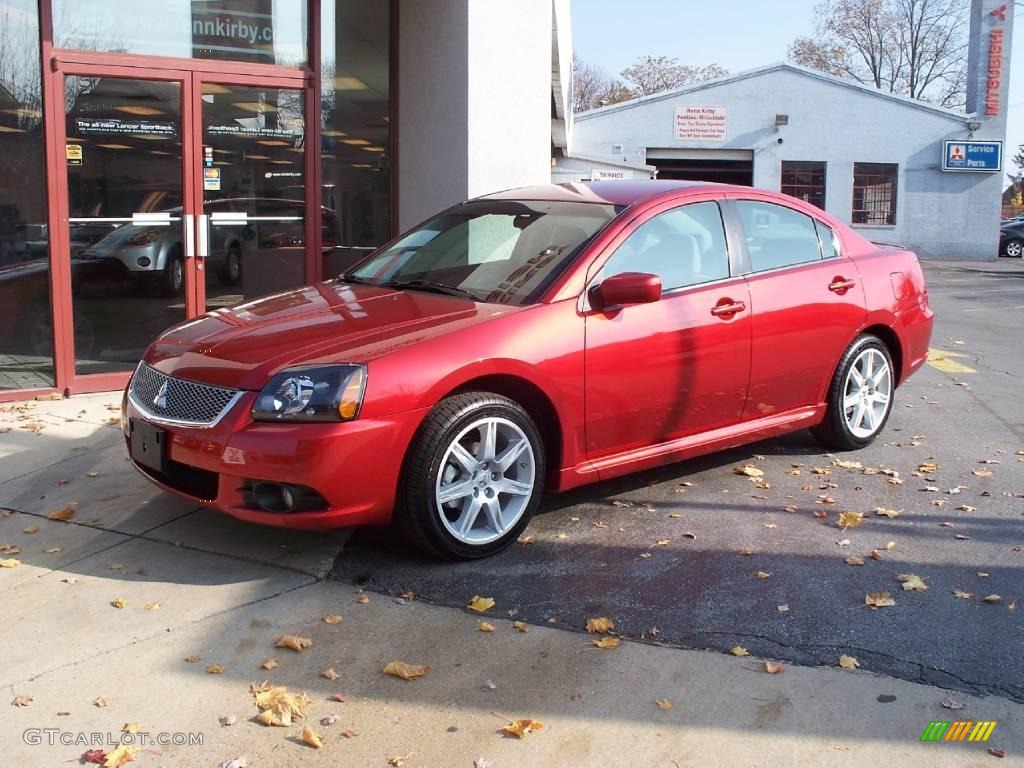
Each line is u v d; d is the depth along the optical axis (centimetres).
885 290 610
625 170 2861
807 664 350
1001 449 634
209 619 383
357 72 871
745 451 618
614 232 489
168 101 761
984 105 3384
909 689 333
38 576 422
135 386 466
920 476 571
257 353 424
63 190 723
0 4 697
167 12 757
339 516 402
